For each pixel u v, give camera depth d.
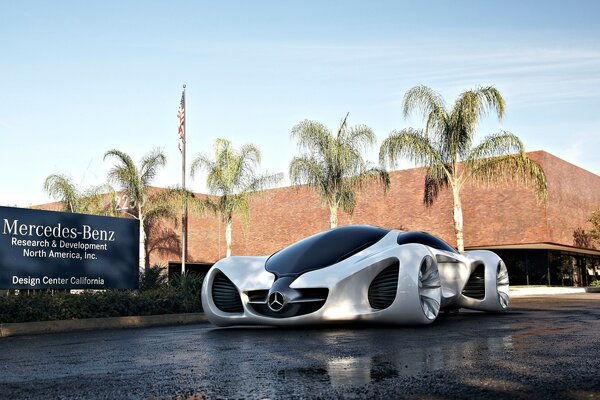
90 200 24.56
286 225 34.06
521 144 20.34
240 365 3.87
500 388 2.88
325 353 4.33
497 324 6.65
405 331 5.92
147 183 24.11
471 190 28.77
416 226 29.89
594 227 31.16
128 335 6.70
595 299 15.31
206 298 7.06
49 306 8.43
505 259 33.12
